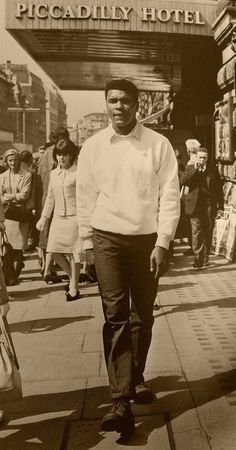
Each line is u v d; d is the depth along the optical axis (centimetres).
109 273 336
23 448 309
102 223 337
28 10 1168
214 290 701
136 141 335
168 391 375
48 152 861
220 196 938
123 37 1280
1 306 330
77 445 309
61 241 654
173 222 334
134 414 341
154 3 1172
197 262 862
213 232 1002
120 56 1600
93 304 639
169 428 321
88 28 1173
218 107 1133
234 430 316
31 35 1307
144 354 358
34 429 331
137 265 342
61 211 652
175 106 1681
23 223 777
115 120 330
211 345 470
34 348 482
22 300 674
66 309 620
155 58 1602
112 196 335
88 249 350
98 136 344
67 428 330
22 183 773
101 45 1438
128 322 335
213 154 1205
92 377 409
